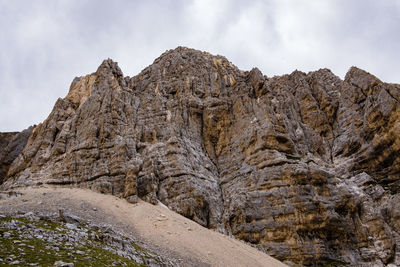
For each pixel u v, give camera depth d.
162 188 60.16
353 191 55.84
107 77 79.62
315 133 75.69
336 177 56.75
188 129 72.94
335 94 82.38
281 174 56.94
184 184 59.28
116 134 65.88
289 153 63.69
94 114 69.62
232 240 52.12
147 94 81.69
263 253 49.91
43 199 49.84
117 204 52.41
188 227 50.16
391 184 58.38
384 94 62.91
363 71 77.56
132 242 39.38
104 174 58.91
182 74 85.69
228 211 57.91
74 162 61.94
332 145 73.88
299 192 53.75
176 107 76.25
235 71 93.62
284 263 48.94
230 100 78.19
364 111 70.56
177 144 66.06
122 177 58.06
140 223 48.28
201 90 81.12
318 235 50.78
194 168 64.44
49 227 32.88
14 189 60.75
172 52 97.69
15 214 37.22
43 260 21.86
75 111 78.44
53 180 60.25
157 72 89.69
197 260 41.16
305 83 86.88
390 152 59.66
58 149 67.06
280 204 53.97
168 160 63.91
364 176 60.88
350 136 70.31
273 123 66.75
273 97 75.44
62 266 21.14
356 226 51.88
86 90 83.62
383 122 61.34
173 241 44.84
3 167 85.44
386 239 49.25
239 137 69.56
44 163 66.81
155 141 69.69
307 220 51.22
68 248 27.00
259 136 64.25
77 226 37.09
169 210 55.62
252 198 56.44
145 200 56.75
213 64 91.25
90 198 52.47
